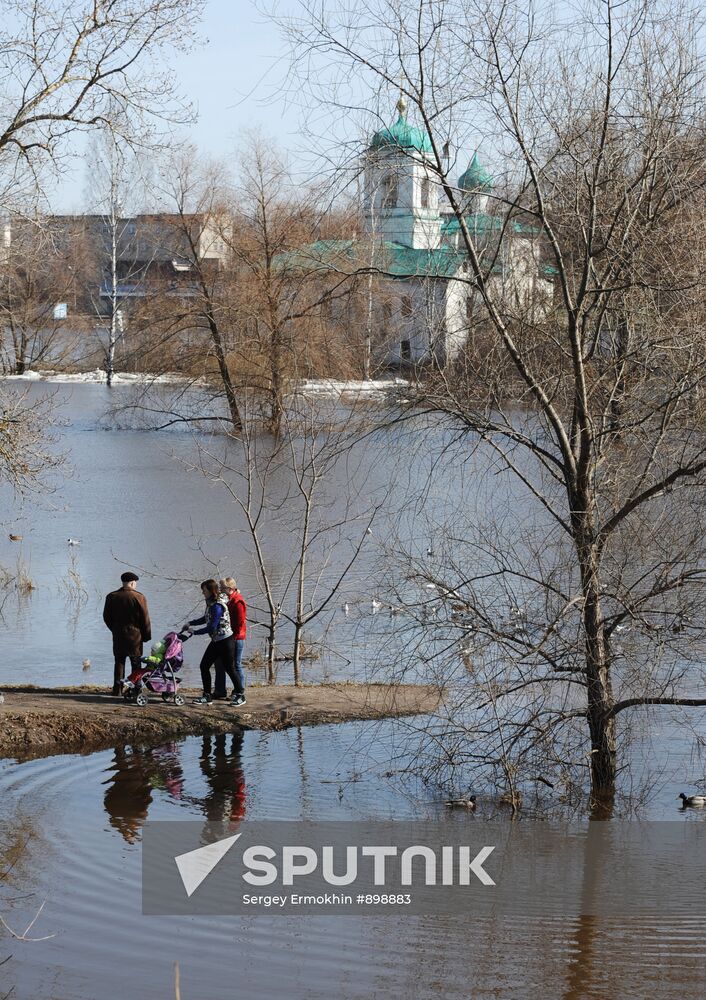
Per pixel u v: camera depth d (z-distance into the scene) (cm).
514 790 3131
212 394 13212
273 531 7956
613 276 3128
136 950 2297
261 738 3784
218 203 13400
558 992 2133
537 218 3170
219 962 2244
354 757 3559
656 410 3150
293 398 9244
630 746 3491
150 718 3856
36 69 4544
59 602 6022
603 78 3031
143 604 4088
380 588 4244
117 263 19062
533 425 3419
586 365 3244
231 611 4088
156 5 4497
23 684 4350
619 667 3189
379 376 3678
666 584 3030
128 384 18762
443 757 3325
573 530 3144
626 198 3025
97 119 4628
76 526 8338
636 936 2388
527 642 3180
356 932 2377
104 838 2909
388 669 4091
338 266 3422
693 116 3006
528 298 3291
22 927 2389
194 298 13162
